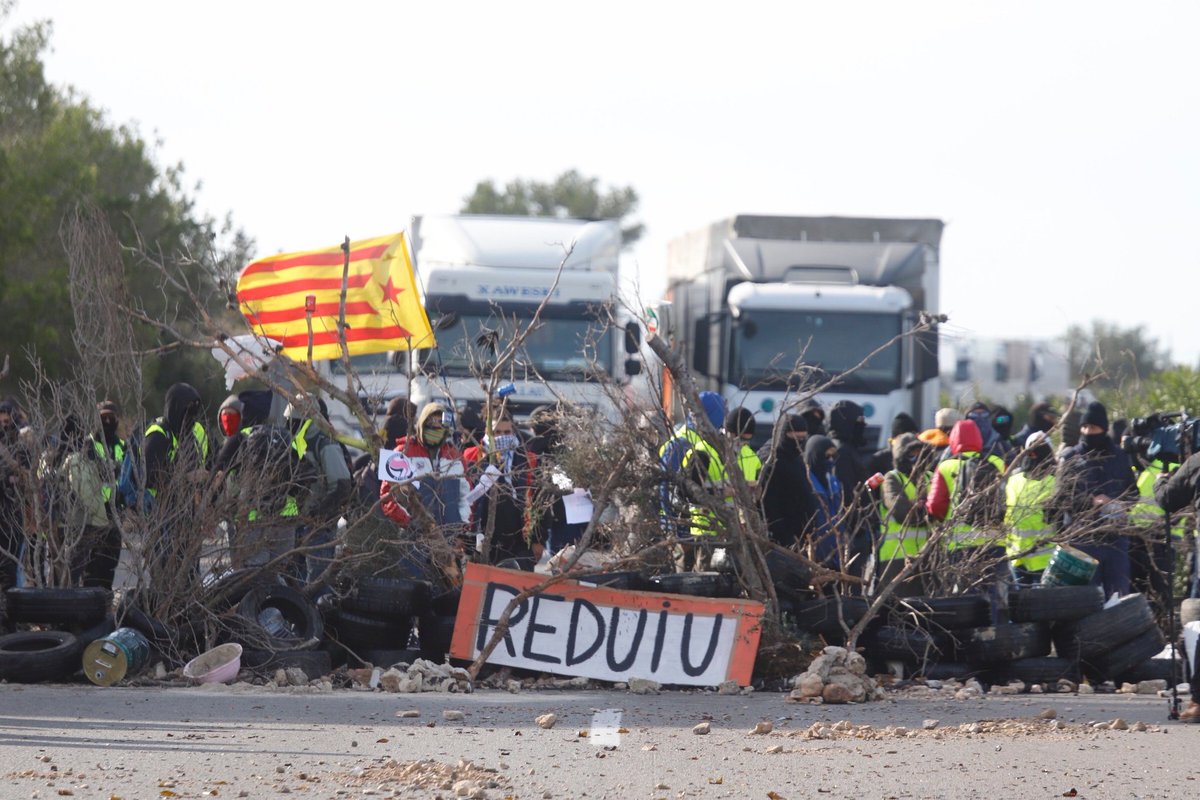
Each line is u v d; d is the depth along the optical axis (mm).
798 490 38000
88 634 34875
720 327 81438
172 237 112875
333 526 39094
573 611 36188
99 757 24625
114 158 119500
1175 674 30406
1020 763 24672
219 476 36594
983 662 36188
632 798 21844
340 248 42062
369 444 38375
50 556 37438
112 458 38094
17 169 108312
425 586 36969
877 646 36500
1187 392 75062
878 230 83875
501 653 35969
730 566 37344
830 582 37750
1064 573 37719
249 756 24875
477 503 41375
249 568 36906
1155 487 36250
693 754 25578
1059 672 36062
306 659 35625
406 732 27719
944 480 38500
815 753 25734
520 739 27078
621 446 37000
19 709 29734
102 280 38844
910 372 79438
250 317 39875
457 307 70688
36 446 37781
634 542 37688
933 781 23094
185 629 36125
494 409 42156
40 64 123000
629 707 31953
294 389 39281
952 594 38562
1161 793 22234
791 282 81375
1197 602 34906
